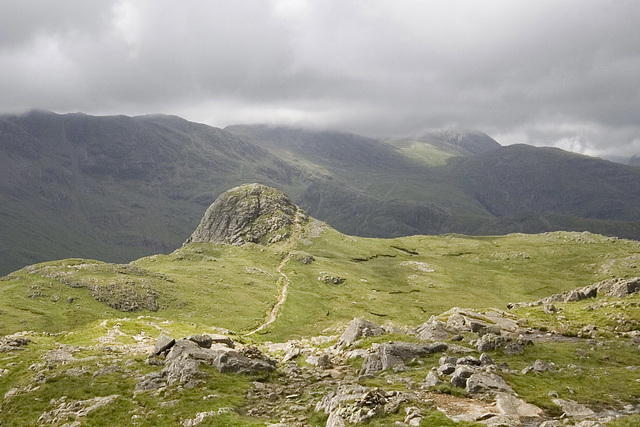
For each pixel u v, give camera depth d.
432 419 31.66
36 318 165.25
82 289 195.62
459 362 45.66
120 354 62.56
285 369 54.22
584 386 39.59
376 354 51.56
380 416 33.22
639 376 42.09
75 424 40.25
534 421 32.22
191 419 38.47
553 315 72.31
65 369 54.50
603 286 89.00
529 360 48.53
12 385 52.44
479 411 33.44
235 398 42.78
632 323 62.16
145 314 183.75
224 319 188.88
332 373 51.16
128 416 40.75
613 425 29.73
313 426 35.16
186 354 53.81
